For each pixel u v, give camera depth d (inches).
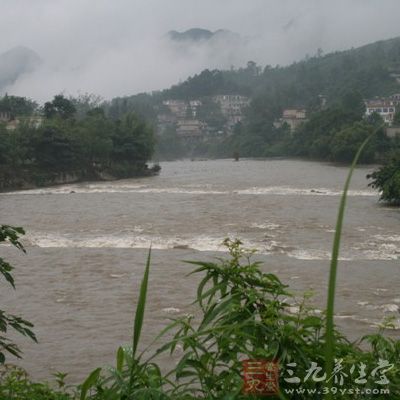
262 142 4291.3
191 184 1945.1
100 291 625.9
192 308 543.8
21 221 1159.6
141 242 911.7
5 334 492.7
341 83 5398.6
